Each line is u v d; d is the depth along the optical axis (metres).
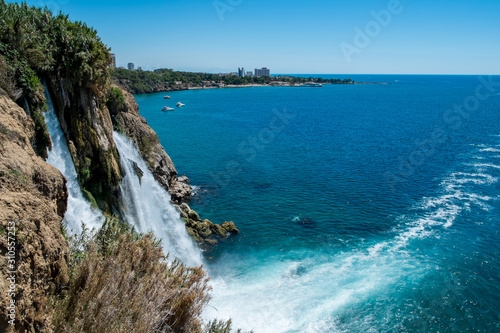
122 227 15.38
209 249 28.61
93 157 21.78
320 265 26.00
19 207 8.18
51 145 17.44
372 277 24.41
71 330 7.64
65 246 9.92
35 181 9.86
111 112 30.27
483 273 25.03
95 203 20.83
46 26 19.05
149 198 30.48
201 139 76.56
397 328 19.72
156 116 115.81
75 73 20.05
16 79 15.55
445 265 25.91
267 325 19.38
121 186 24.62
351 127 95.81
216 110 132.38
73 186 19.22
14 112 12.48
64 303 8.55
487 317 20.70
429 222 33.41
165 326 10.02
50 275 8.64
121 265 10.29
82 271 9.34
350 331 19.38
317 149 66.94
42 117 16.83
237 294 22.22
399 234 31.06
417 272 25.00
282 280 24.03
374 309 21.14
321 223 33.34
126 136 32.69
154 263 11.57
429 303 21.78
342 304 21.47
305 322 19.81
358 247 28.75
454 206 37.38
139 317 8.98
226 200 39.38
